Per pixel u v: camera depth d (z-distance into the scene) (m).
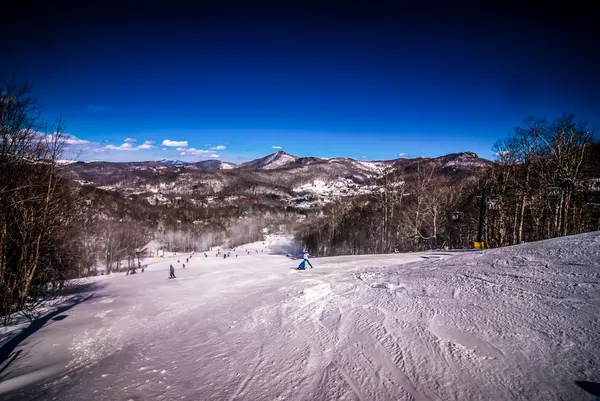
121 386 5.37
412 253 23.34
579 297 6.05
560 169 21.58
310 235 84.06
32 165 13.23
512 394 3.84
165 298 14.38
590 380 3.79
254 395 4.56
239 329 8.02
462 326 5.96
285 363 5.55
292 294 11.16
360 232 53.69
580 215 24.16
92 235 36.28
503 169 27.53
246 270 25.17
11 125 11.81
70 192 17.17
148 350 7.32
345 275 13.89
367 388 4.42
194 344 7.32
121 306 13.07
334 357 5.55
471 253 12.87
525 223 29.84
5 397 5.34
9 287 12.36
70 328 9.88
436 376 4.50
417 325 6.38
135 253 60.50
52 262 16.53
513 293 7.03
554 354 4.48
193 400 4.59
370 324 6.89
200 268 35.81
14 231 13.10
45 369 6.71
